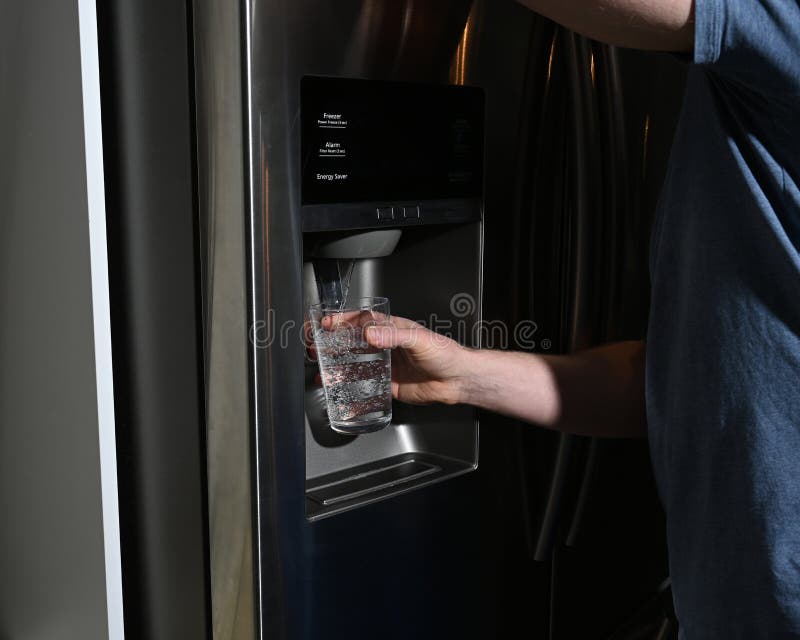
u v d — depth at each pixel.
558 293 1.28
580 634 1.46
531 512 1.28
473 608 1.24
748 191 0.85
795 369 0.85
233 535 0.97
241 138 0.87
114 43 0.97
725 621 0.94
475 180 1.11
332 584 1.04
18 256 1.13
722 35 0.75
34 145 1.05
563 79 1.19
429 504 1.14
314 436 1.12
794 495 0.87
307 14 0.89
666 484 1.01
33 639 1.27
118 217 1.01
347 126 0.96
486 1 1.05
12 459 1.24
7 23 1.06
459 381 1.12
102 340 1.01
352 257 1.06
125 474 1.07
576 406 1.15
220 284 0.92
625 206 1.26
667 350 1.00
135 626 1.12
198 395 0.97
